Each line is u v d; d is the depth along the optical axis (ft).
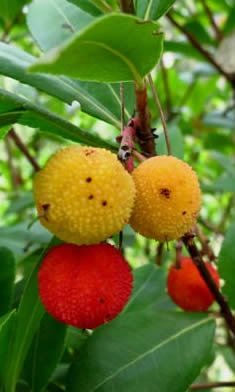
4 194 1.37
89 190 0.40
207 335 0.57
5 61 0.50
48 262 0.43
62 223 0.41
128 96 0.60
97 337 0.55
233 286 0.57
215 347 0.95
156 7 0.51
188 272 0.63
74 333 0.61
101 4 0.49
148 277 0.77
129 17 0.36
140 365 0.54
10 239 0.82
